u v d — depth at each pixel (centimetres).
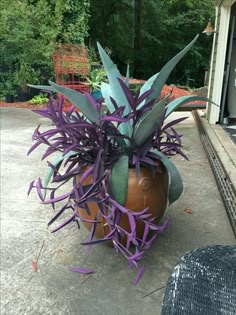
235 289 94
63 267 182
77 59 725
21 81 756
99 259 188
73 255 192
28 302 157
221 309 90
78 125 159
